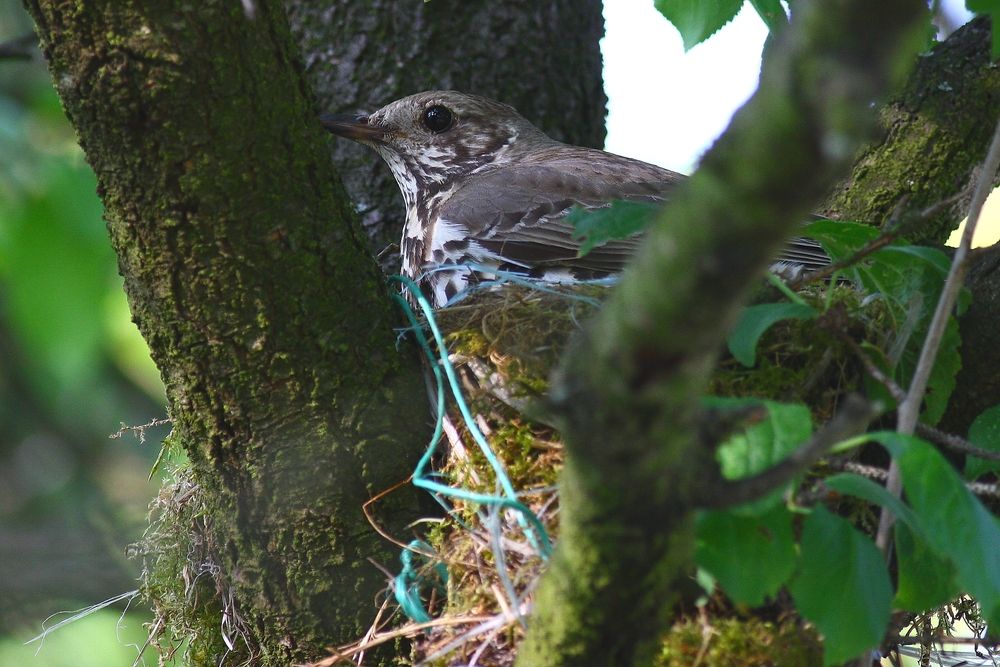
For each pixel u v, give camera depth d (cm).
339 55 1084
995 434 668
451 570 678
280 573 745
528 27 1106
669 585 484
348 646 703
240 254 694
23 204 1055
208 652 796
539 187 1031
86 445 1513
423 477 746
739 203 354
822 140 339
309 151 706
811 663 611
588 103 1148
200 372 720
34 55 1028
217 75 657
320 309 723
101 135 666
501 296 814
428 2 1085
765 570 527
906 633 748
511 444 706
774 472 448
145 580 829
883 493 536
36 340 1059
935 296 707
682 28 784
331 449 734
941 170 935
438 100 1071
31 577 1279
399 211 1113
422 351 773
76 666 1245
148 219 683
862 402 438
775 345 723
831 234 704
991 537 508
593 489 443
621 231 616
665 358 392
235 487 741
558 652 501
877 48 331
